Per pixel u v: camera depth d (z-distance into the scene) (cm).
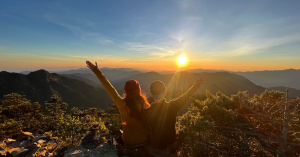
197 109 424
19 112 2819
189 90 226
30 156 406
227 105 395
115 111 2566
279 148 247
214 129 334
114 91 245
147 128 248
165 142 242
